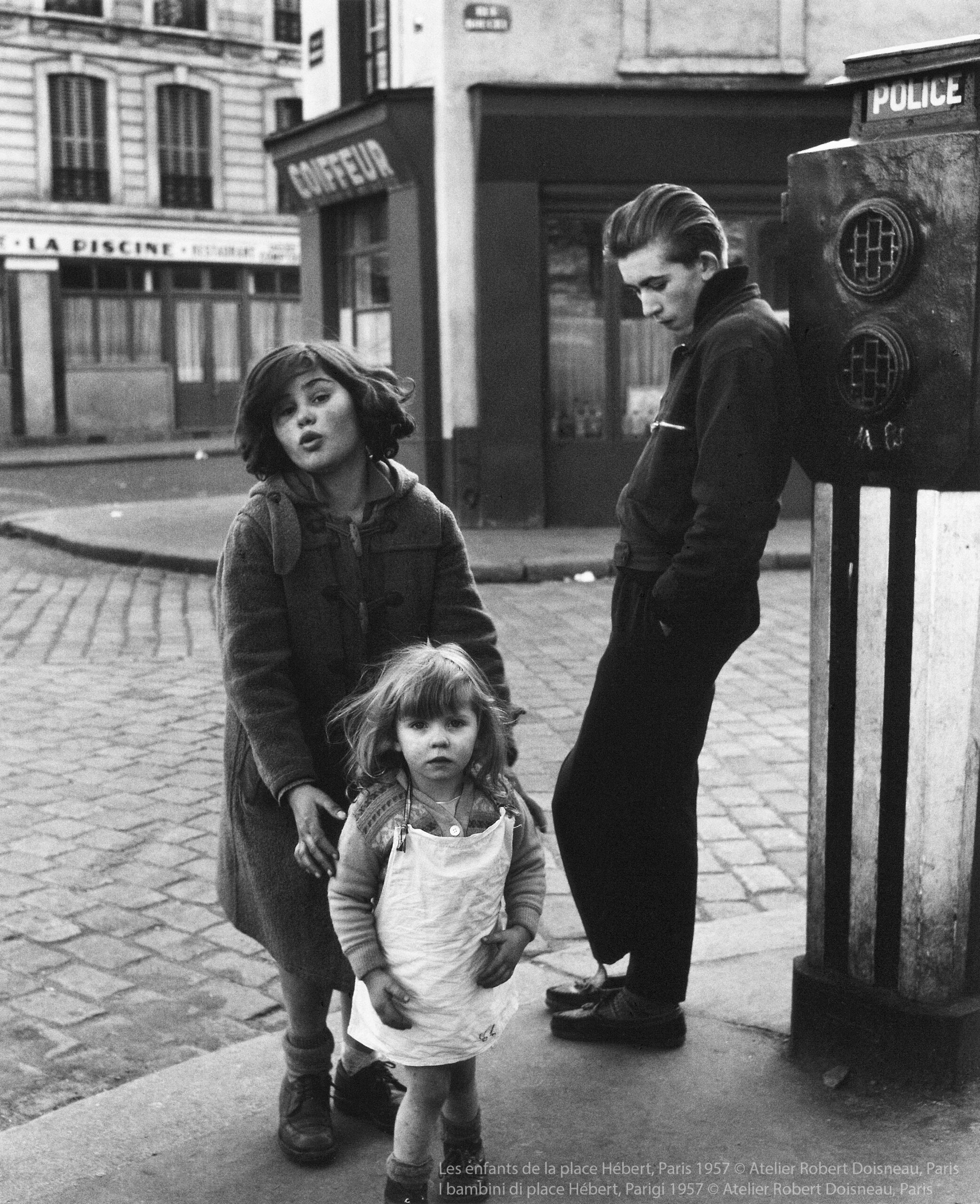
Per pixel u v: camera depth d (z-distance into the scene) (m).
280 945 2.63
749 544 2.62
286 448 2.59
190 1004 3.68
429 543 2.69
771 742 6.00
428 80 12.11
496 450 12.30
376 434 2.64
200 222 26.72
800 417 2.73
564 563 10.49
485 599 9.66
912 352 2.57
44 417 25.47
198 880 4.48
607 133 11.85
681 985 3.04
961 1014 2.77
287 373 2.53
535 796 5.33
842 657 2.79
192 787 5.42
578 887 3.08
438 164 12.12
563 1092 2.88
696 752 2.97
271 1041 3.24
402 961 2.36
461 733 2.32
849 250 2.63
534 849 2.50
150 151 26.16
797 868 4.55
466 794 2.38
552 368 12.51
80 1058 3.38
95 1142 2.80
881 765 2.76
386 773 2.39
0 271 24.83
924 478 2.59
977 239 2.46
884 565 2.68
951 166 2.46
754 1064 2.97
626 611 2.88
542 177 11.95
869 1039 2.84
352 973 2.63
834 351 2.69
